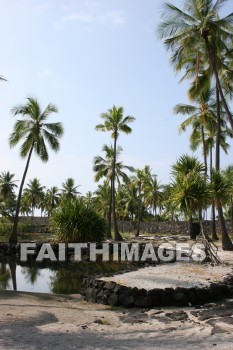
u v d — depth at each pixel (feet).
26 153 109.09
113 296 36.09
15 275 60.29
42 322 28.09
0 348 20.38
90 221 84.33
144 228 168.66
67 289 48.34
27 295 39.99
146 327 26.94
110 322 29.04
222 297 37.86
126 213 205.98
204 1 66.18
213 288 37.50
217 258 54.29
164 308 34.01
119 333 25.17
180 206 56.08
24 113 107.86
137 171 181.16
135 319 29.53
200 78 77.66
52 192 283.38
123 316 31.22
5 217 149.79
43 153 109.40
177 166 60.08
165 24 66.74
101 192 193.67
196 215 62.69
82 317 30.48
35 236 127.44
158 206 219.41
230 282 40.63
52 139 109.09
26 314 30.25
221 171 72.02
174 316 29.96
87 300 38.86
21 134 107.96
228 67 79.51
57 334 24.47
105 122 121.39
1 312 30.58
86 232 83.20
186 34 66.59
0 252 93.91
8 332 24.40
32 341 22.27
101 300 37.17
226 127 110.73
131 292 35.47
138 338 23.66
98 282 38.81
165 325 27.37
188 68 79.77
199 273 44.93
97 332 25.41
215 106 102.78
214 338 23.07
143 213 221.46
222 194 67.97
